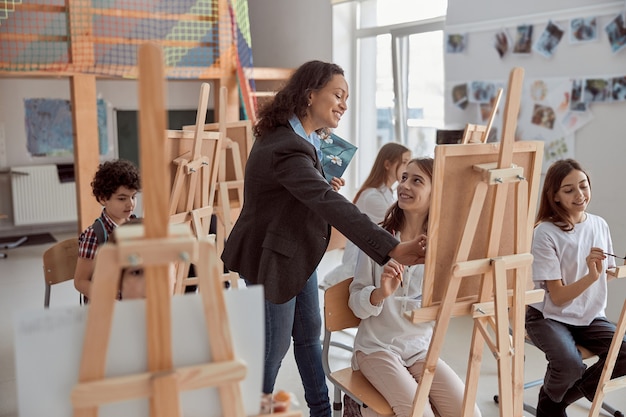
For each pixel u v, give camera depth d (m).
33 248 5.79
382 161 2.96
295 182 1.69
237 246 1.90
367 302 1.86
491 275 1.53
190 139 2.13
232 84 5.41
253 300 0.88
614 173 3.32
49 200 6.40
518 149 1.47
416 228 1.94
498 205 1.45
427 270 1.46
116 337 0.81
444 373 1.83
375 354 1.86
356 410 2.07
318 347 2.14
